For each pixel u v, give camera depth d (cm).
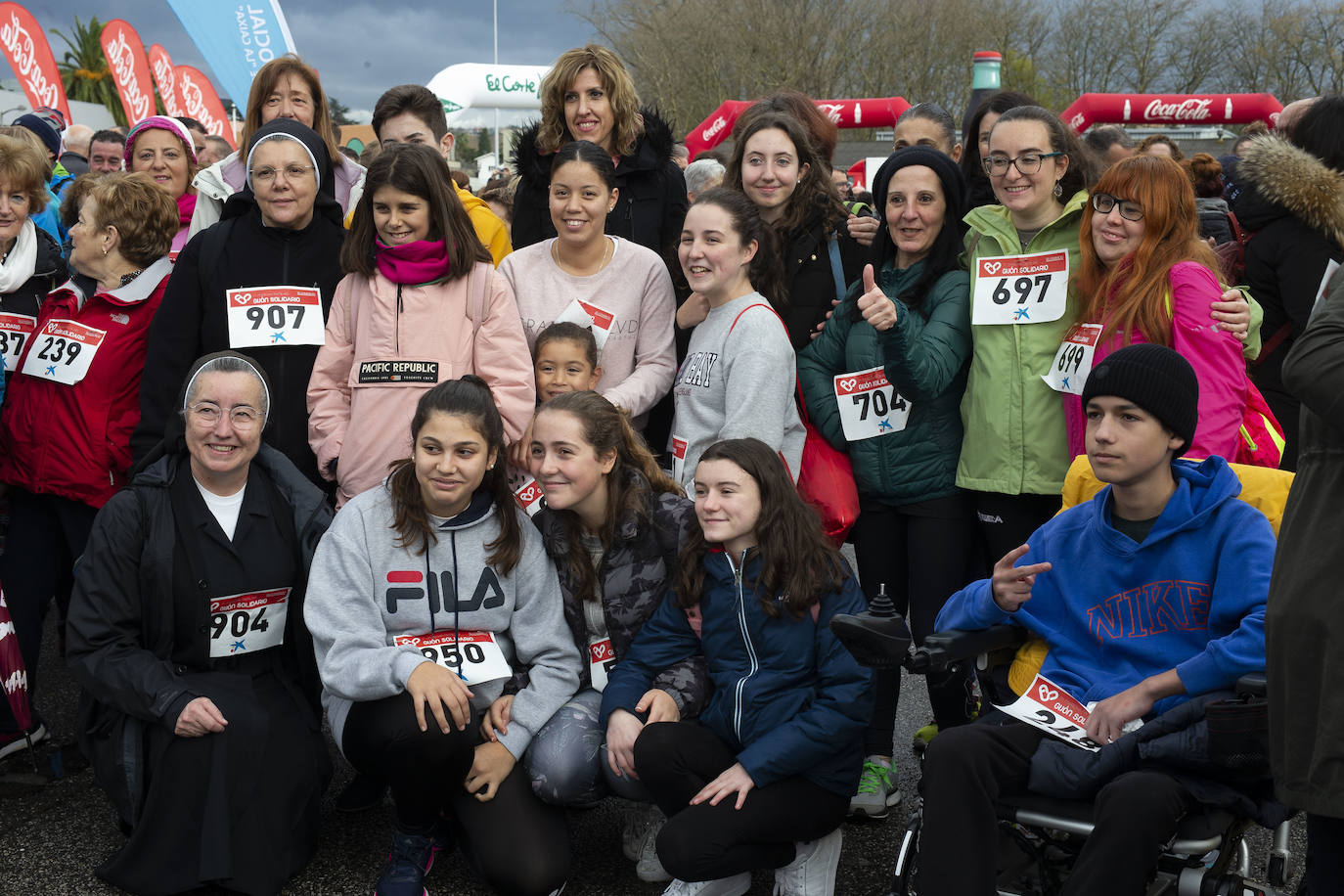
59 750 412
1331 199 359
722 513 306
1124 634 283
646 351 413
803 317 399
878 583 389
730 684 313
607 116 477
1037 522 361
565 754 321
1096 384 274
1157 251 327
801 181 406
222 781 315
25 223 448
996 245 370
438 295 375
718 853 289
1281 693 211
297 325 393
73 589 332
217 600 335
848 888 323
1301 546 211
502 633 345
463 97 2128
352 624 326
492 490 338
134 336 421
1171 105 1938
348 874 334
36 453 414
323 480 406
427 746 304
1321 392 201
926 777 262
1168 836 239
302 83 490
